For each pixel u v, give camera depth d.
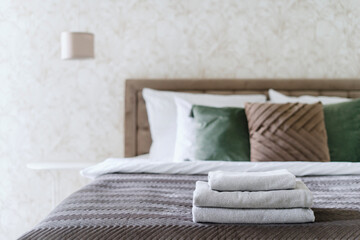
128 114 2.95
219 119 2.28
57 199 2.99
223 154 2.19
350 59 3.01
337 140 2.27
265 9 3.00
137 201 1.52
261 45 3.01
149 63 3.03
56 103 3.04
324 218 1.32
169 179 1.88
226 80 2.94
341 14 2.99
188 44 3.02
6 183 3.07
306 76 3.02
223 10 3.00
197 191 1.29
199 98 2.75
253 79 2.95
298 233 1.21
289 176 1.30
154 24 3.01
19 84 3.02
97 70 3.03
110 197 1.58
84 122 3.05
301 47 3.01
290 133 2.16
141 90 2.95
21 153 3.05
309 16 3.00
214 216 1.26
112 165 2.03
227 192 1.29
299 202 1.25
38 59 3.01
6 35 3.01
